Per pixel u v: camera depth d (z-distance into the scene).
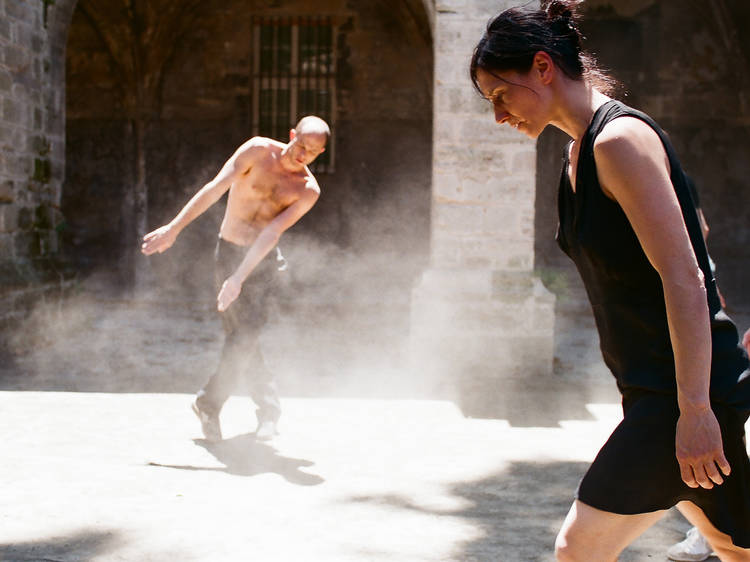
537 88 2.03
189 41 17.16
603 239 1.99
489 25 2.08
